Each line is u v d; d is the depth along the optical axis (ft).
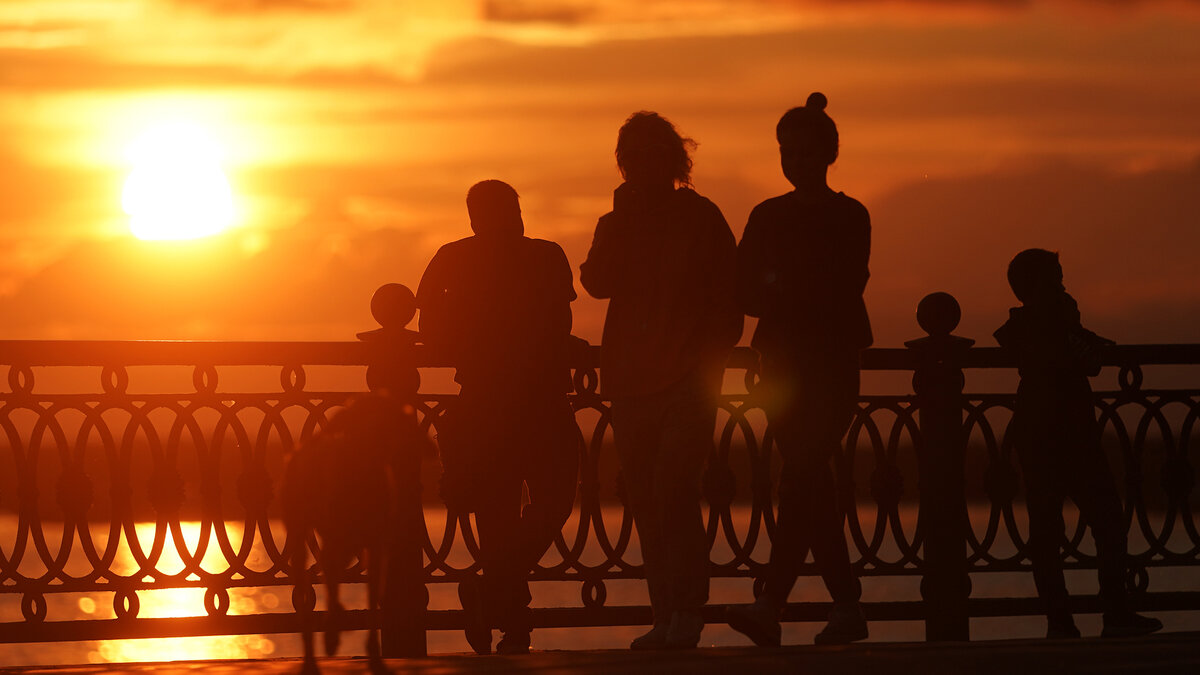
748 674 34.73
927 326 53.78
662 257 43.21
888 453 53.52
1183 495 54.95
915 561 53.57
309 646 37.06
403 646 47.93
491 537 45.73
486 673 35.40
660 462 42.37
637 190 43.78
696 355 42.60
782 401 42.93
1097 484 50.78
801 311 42.86
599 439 51.67
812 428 42.60
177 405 49.01
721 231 43.34
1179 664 35.09
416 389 49.34
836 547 44.16
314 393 49.55
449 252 45.98
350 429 36.91
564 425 45.88
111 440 48.37
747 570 52.75
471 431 45.11
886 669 35.22
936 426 53.36
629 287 43.80
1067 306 51.37
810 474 42.88
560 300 46.01
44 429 47.98
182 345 48.39
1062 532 52.85
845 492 53.21
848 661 36.47
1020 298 51.93
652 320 43.09
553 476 45.68
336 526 36.42
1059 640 41.91
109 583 48.37
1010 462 54.65
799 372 42.68
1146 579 55.06
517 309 45.34
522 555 45.78
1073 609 51.80
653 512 44.14
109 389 48.57
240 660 41.68
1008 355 53.93
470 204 46.57
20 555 47.70
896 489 53.42
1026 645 40.04
